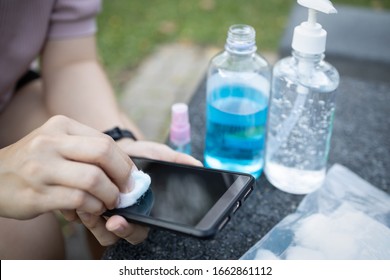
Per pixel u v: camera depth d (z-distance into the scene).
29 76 1.20
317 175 0.88
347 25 1.59
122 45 2.71
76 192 0.62
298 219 0.80
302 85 0.80
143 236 0.74
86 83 1.07
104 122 0.99
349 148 0.99
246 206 0.85
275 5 3.12
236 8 3.09
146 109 2.19
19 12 0.99
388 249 0.73
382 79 1.44
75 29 1.08
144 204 0.70
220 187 0.72
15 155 0.64
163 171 0.76
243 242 0.79
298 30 0.77
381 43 1.49
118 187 0.68
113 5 3.13
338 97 1.16
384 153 0.98
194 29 2.85
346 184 0.89
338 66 1.47
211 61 0.89
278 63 0.86
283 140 0.86
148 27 2.88
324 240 0.75
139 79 2.41
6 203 0.65
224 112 0.83
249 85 0.85
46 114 1.09
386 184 0.90
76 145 0.63
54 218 0.92
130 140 0.90
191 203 0.70
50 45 1.09
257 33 2.78
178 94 2.29
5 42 1.01
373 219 0.79
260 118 0.84
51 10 1.04
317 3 0.73
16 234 0.82
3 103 1.12
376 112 1.11
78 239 1.53
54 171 0.61
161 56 2.59
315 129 0.84
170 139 0.96
